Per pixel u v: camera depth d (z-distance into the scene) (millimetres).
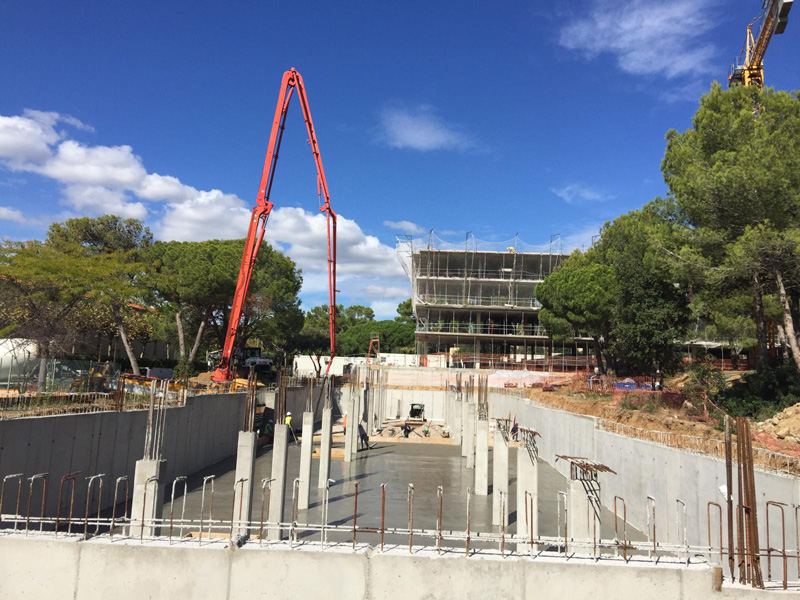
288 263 55656
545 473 27891
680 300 37656
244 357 50781
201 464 27578
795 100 23953
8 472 14859
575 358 61969
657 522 16531
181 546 9188
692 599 8750
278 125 37344
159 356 59844
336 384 56938
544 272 73000
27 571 9164
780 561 11188
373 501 21453
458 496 22734
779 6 44031
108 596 9078
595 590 8828
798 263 21984
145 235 53812
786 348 31453
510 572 8930
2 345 26969
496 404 50312
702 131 26359
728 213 24234
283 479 16203
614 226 49125
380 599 8961
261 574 9070
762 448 13328
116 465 19984
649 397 25203
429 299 71938
